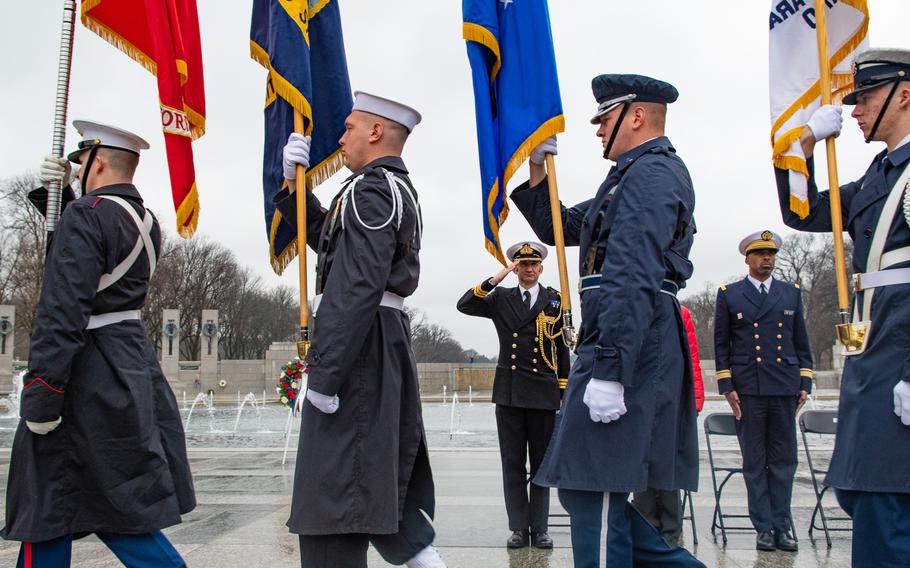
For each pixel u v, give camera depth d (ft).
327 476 11.14
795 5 14.90
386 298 12.02
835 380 142.41
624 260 11.22
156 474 12.09
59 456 11.73
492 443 52.65
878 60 11.91
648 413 11.56
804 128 13.32
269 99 15.58
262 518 21.74
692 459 12.23
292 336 298.15
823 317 213.05
